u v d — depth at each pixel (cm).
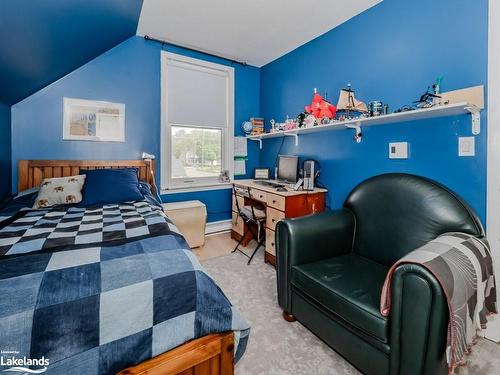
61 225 141
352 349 119
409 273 95
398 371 100
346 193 246
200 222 296
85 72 257
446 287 88
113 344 76
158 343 82
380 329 105
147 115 293
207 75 334
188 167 333
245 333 100
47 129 245
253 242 318
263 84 368
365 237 173
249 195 287
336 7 223
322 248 166
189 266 96
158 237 121
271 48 309
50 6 140
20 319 68
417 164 188
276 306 183
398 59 200
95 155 267
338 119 237
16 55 164
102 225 141
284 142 329
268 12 233
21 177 232
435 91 174
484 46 152
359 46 231
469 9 158
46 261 92
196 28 263
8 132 227
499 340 146
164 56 298
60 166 247
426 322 90
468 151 160
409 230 150
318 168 275
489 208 152
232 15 239
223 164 359
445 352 90
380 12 212
